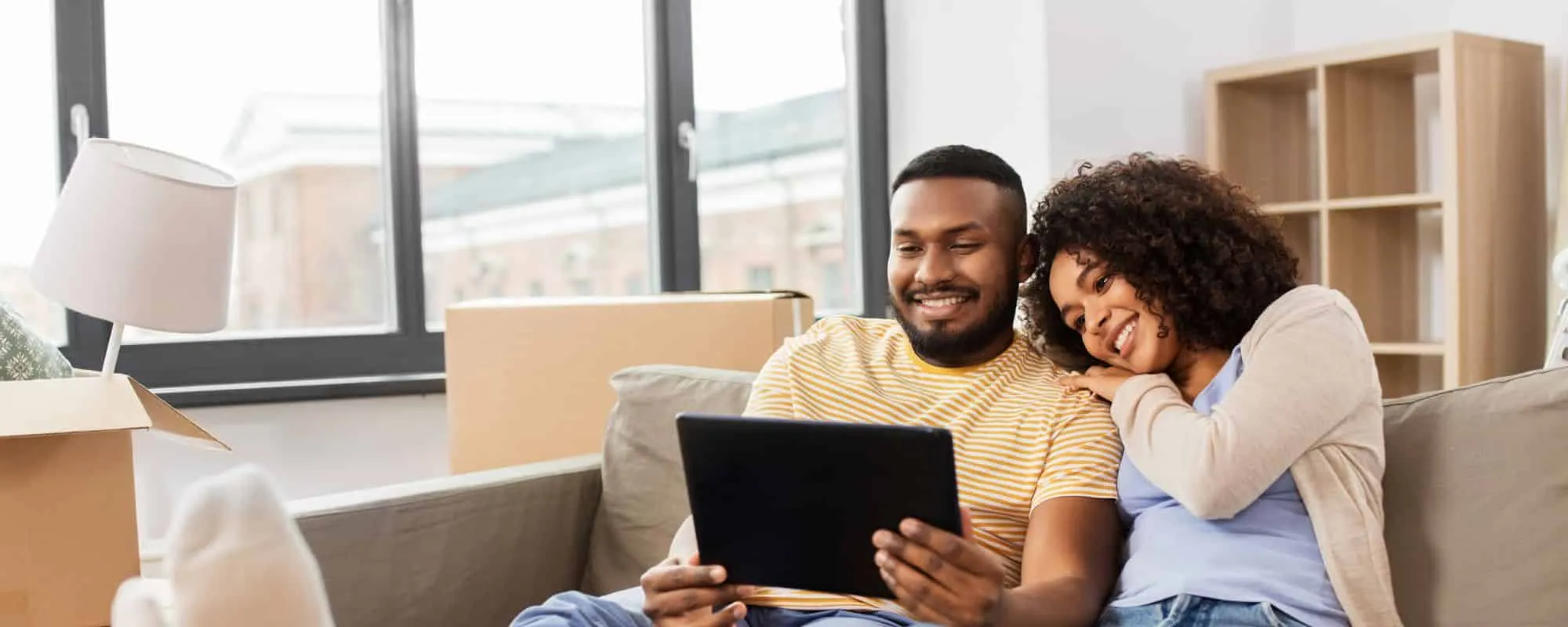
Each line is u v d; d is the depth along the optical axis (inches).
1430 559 45.5
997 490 51.4
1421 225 115.6
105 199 61.2
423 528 62.4
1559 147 106.0
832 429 41.2
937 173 54.4
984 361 55.5
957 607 40.8
